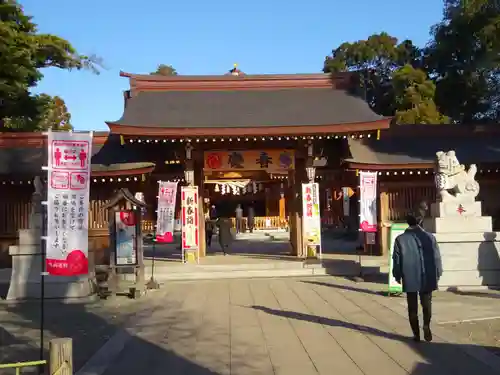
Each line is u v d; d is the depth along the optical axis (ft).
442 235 43.29
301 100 73.05
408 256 26.20
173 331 30.71
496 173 70.23
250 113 68.49
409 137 77.41
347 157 68.59
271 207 146.92
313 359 23.94
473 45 108.06
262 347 26.35
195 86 75.72
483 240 43.34
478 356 23.50
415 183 69.41
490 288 42.57
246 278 55.62
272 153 65.10
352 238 100.99
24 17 85.10
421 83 132.57
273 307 37.76
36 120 98.32
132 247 46.37
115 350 26.43
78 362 24.54
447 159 45.29
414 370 21.85
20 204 67.56
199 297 43.78
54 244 24.08
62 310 38.86
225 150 65.05
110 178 64.80
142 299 43.45
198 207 68.08
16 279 42.98
